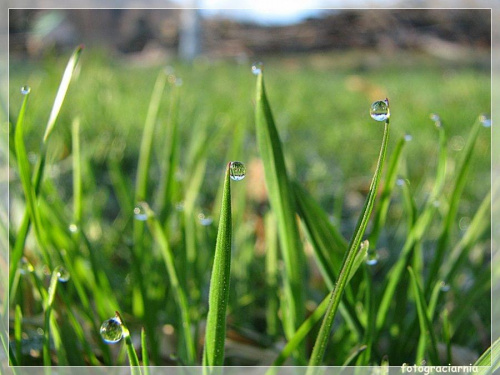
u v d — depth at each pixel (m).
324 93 0.98
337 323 0.18
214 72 1.23
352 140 0.55
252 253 0.23
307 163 0.45
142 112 0.58
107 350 0.15
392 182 0.15
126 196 0.23
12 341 0.15
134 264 0.16
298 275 0.14
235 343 0.17
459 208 0.30
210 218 0.19
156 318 0.17
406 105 0.77
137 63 1.54
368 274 0.13
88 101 0.56
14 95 0.54
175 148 0.19
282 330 0.18
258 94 0.13
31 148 0.34
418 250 0.16
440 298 0.16
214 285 0.11
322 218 0.14
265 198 0.32
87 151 0.26
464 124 0.58
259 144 0.13
